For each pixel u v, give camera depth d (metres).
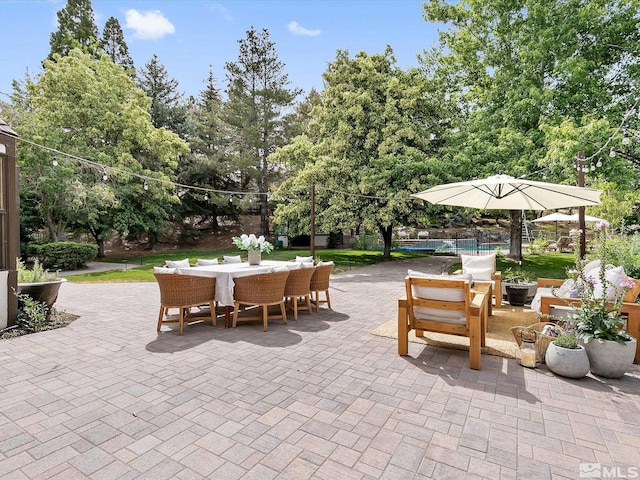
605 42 10.25
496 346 4.12
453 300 3.65
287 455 2.13
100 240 16.27
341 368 3.50
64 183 12.72
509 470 2.00
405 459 2.10
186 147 17.52
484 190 5.26
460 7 12.45
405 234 25.62
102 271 11.75
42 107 13.83
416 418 2.56
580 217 6.07
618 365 3.22
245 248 6.11
